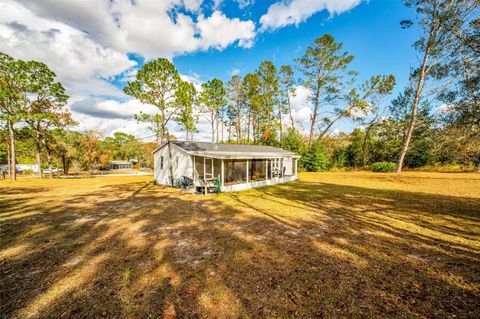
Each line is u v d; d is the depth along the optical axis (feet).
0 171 110.11
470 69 28.78
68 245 15.01
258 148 65.36
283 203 29.17
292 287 9.77
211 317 7.82
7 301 8.84
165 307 8.41
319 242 15.34
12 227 19.03
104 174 110.83
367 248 14.24
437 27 50.93
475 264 11.90
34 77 63.77
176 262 12.39
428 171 73.56
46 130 73.97
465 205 26.63
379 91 80.64
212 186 38.93
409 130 64.95
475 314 7.89
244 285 9.96
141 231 17.94
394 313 7.95
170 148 51.31
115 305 8.55
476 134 29.63
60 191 42.11
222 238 16.28
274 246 14.67
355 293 9.26
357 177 63.67
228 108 108.68
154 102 69.05
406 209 25.00
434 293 9.25
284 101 100.78
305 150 91.50
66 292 9.49
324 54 81.82
